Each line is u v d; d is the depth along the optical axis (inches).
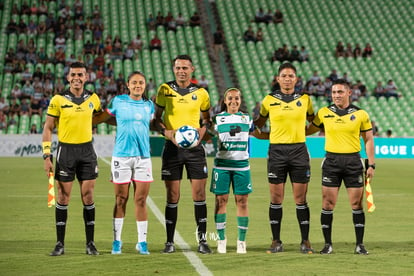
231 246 883.4
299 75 3595.0
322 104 3363.7
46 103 3164.4
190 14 3949.3
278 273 694.5
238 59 3671.3
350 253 821.2
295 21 4005.9
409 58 3809.1
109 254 807.7
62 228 808.3
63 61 3420.3
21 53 3383.4
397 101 3489.2
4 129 3068.4
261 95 3442.4
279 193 852.0
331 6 4133.9
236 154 840.3
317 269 716.0
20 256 788.0
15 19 3654.0
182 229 1013.8
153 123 868.6
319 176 2076.8
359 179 831.7
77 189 1610.5
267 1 4126.5
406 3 4160.9
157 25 3801.7
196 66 3553.2
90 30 3654.0
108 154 2982.3
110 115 842.2
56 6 3799.2
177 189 841.5
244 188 835.4
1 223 1059.9
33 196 1446.9
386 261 764.0
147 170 824.9
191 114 857.5
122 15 3850.9
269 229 1024.2
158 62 3528.5
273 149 860.6
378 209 1272.1
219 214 840.3
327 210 832.9
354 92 3425.2
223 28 3907.5
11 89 3267.7
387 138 3117.6
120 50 3511.3
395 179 1977.1
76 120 812.0
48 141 815.1
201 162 847.1
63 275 681.0
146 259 773.9
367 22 4045.3
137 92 832.9
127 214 1173.7
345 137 834.8
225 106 876.0
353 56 3777.1
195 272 697.6
